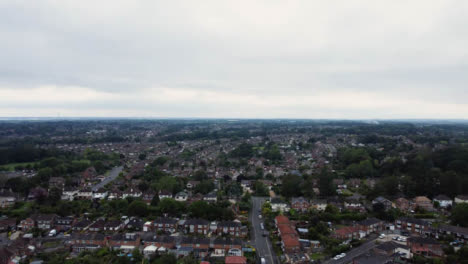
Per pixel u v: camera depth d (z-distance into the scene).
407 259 116.12
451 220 151.62
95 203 183.88
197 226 144.25
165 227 146.75
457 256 113.56
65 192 197.12
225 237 139.25
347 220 159.50
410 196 193.62
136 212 163.88
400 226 150.75
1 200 177.75
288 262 114.19
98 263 109.38
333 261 114.75
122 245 126.81
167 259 109.69
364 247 127.44
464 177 193.25
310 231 137.88
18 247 120.62
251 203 189.88
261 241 135.25
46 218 149.75
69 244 127.62
